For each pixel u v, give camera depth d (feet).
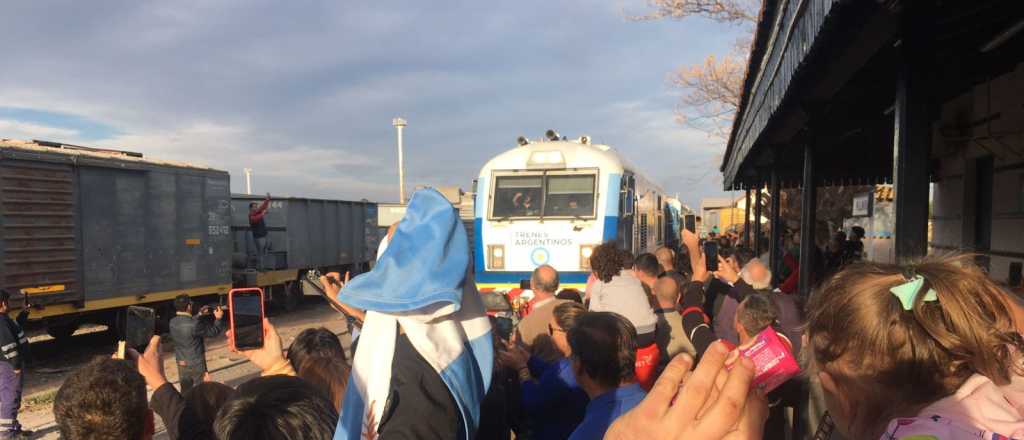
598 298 13.87
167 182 44.39
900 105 9.82
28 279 34.81
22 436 22.80
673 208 72.13
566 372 10.82
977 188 22.25
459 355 5.63
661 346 14.51
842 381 3.74
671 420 2.87
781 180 41.11
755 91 20.40
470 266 6.14
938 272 3.57
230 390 9.36
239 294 9.29
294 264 62.75
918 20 9.56
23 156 34.68
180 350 25.04
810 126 19.85
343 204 73.46
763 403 3.13
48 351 41.68
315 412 6.36
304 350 8.88
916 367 3.37
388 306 5.32
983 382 3.35
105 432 6.77
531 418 10.85
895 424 3.36
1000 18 11.52
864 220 61.87
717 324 15.79
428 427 5.18
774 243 32.22
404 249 5.70
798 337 11.09
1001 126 18.97
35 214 35.29
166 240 44.19
